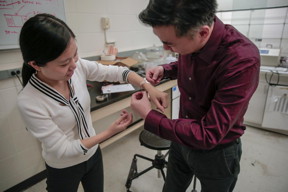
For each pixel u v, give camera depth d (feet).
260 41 7.84
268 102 7.75
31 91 2.57
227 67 2.20
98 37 6.96
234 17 8.04
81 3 6.20
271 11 7.26
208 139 2.11
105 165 6.82
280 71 7.22
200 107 2.97
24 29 2.19
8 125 5.33
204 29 2.03
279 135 8.10
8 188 5.73
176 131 2.26
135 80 3.60
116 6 7.19
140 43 8.55
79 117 3.07
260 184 5.83
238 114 2.14
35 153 6.01
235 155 3.01
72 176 3.36
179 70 3.17
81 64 3.33
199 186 5.75
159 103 3.04
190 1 1.81
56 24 2.22
